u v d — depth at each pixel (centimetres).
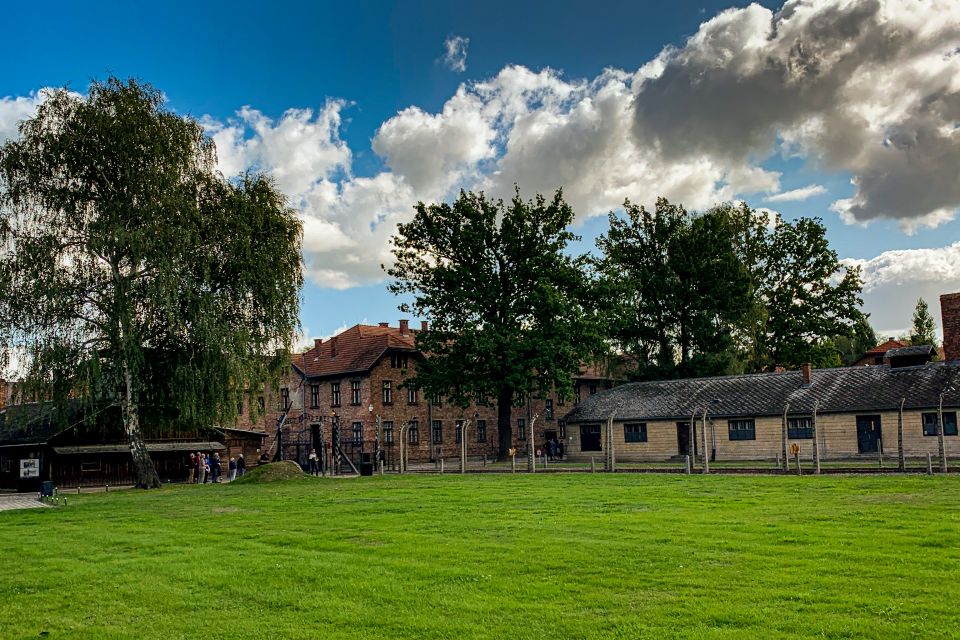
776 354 6906
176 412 4297
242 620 1198
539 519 2133
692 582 1312
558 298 5459
